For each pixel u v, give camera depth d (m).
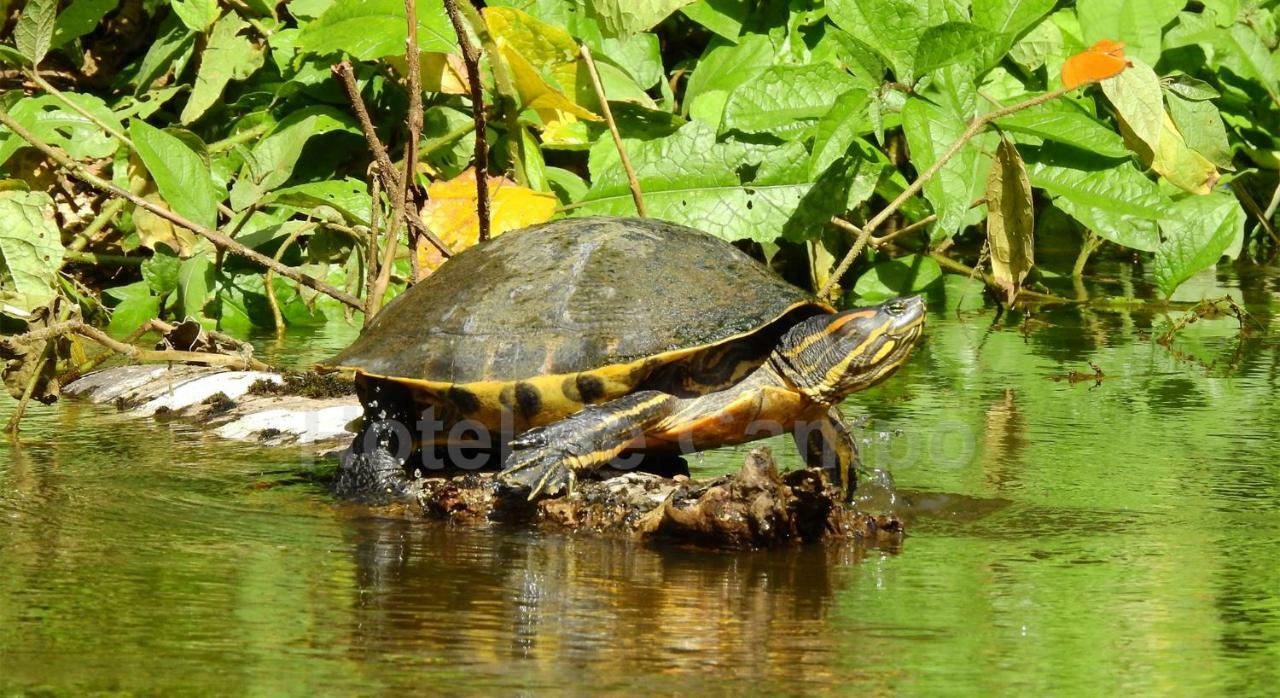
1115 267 16.70
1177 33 16.31
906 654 4.83
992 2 11.99
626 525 6.64
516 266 7.66
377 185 9.96
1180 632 5.10
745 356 7.44
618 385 7.17
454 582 5.68
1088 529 6.68
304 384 9.93
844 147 11.55
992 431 9.01
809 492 6.45
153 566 5.83
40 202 11.46
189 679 4.50
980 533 6.63
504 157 13.64
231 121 14.10
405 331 7.64
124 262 13.08
